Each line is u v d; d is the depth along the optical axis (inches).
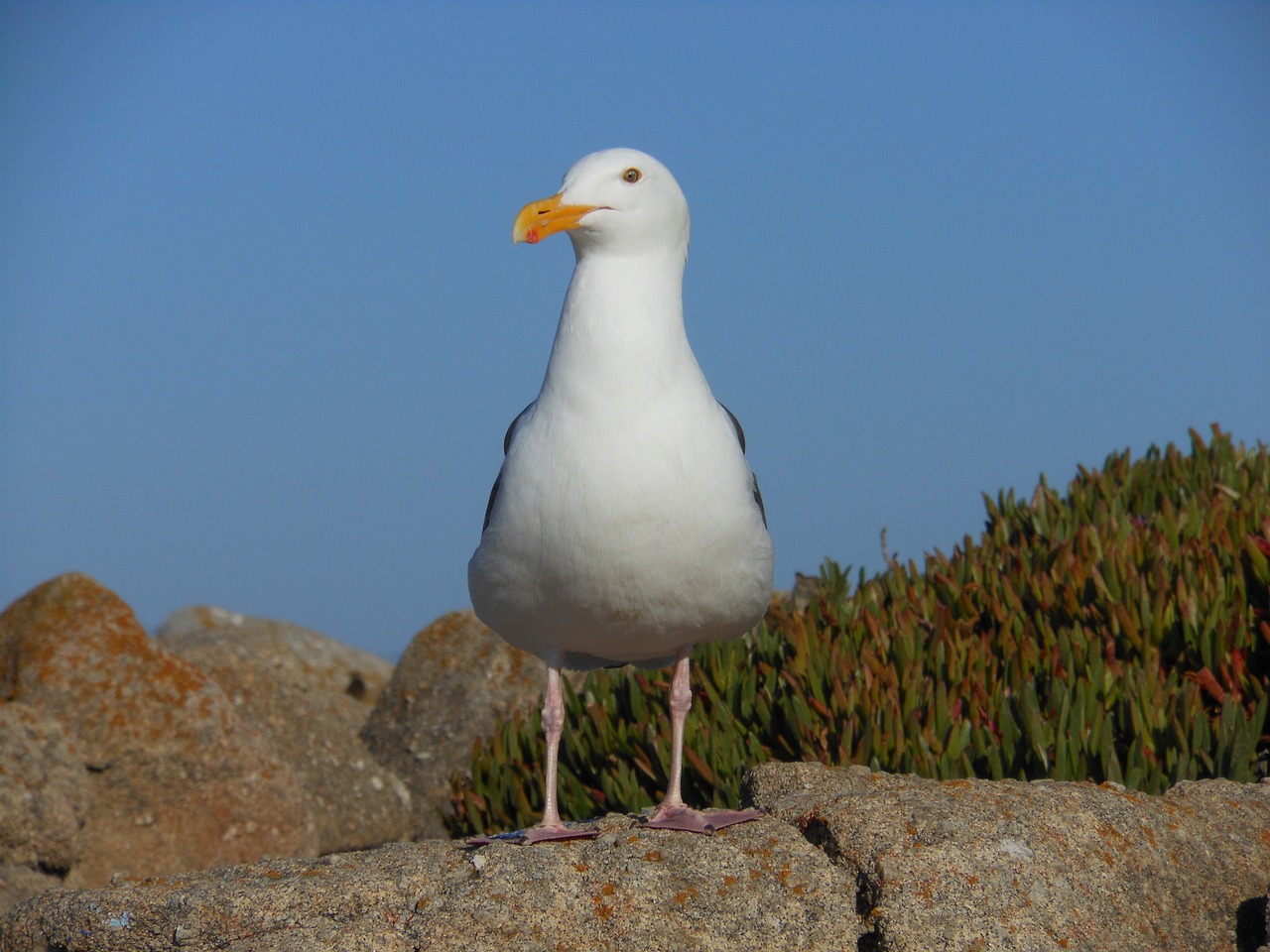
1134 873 67.5
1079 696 76.8
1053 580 85.7
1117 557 84.0
